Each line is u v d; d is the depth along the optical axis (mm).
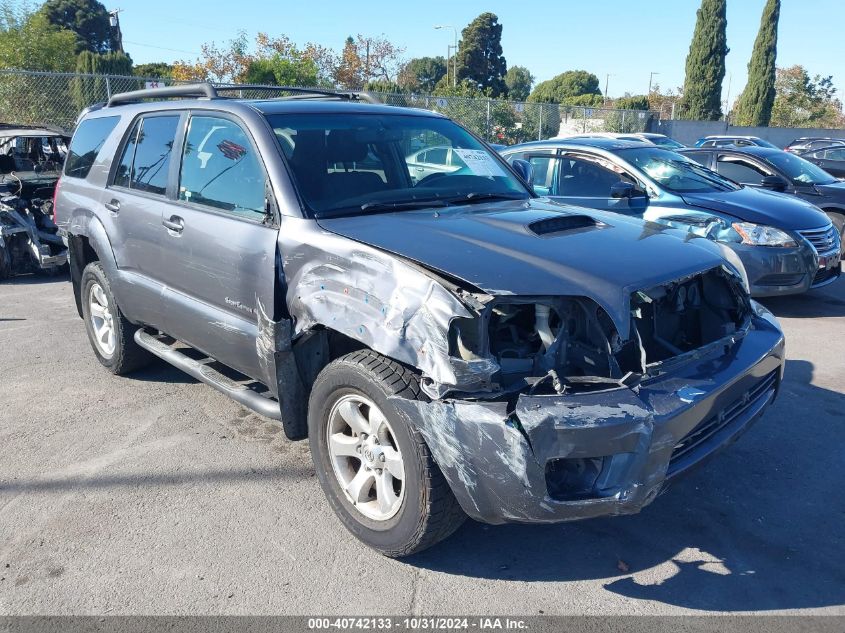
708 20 45500
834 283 8672
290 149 3670
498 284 2699
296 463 4027
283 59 27312
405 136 4223
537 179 7723
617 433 2564
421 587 2973
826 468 3951
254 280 3488
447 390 2652
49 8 63188
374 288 2912
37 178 9711
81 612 2812
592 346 2809
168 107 4473
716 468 3957
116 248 4688
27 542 3273
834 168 15250
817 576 3037
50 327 6699
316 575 3047
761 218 6816
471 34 62250
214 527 3398
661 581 3010
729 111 55469
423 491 2805
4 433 4391
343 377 3039
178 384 5203
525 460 2527
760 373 3221
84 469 3945
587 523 3447
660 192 7059
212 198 3902
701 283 3545
